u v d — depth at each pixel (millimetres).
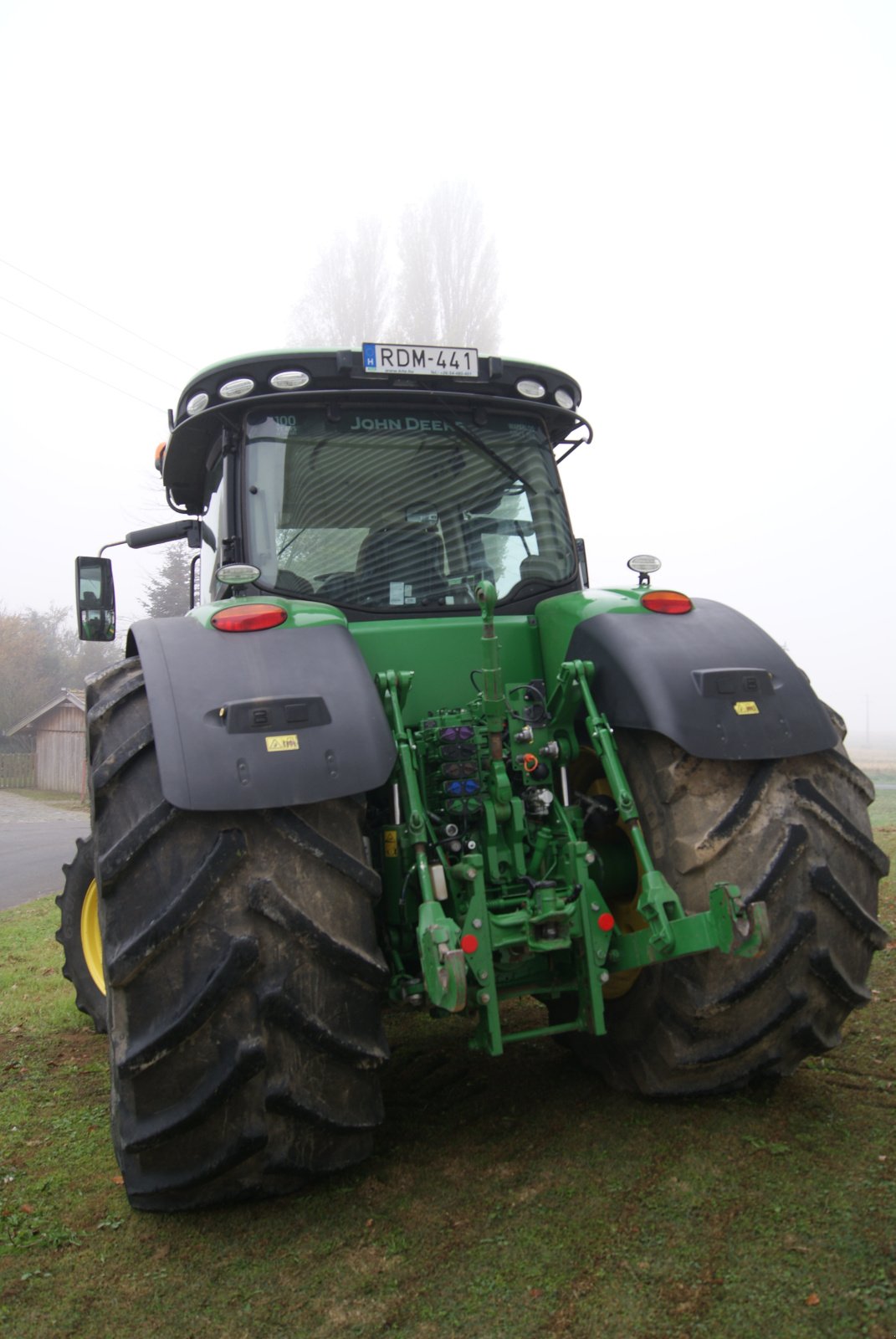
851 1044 3168
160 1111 2242
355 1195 2434
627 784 2797
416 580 3213
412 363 3246
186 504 4609
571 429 3781
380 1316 1958
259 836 2279
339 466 3248
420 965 2750
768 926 2492
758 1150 2482
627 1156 2516
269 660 2467
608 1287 1975
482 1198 2371
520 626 3209
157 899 2234
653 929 2488
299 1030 2221
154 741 2350
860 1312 1828
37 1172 2730
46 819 21203
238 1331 1949
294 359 3195
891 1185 2256
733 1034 2572
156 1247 2285
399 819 2643
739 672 2695
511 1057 3373
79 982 4109
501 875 2697
